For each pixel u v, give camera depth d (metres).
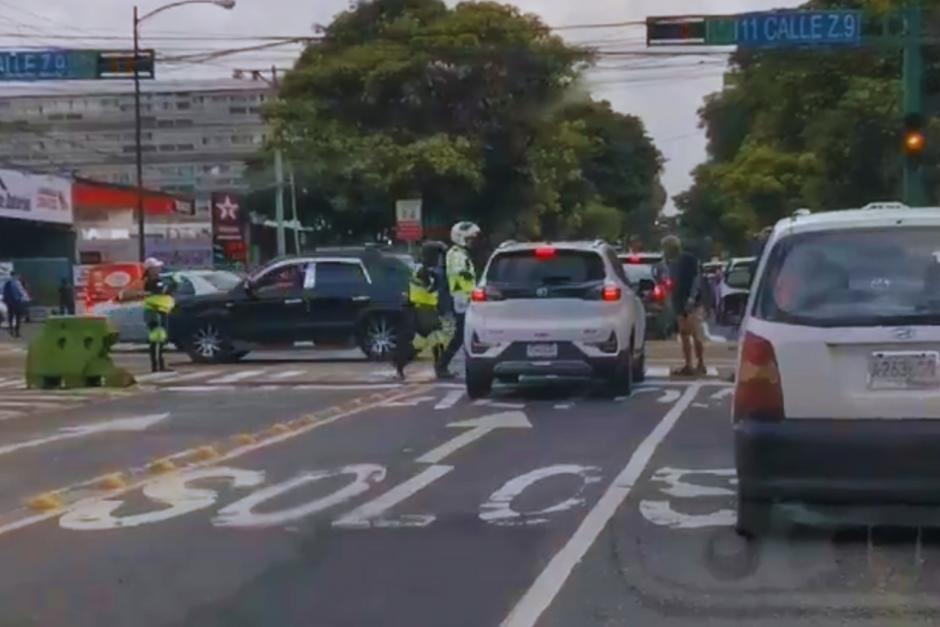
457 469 13.88
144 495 12.77
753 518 10.07
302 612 8.66
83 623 8.52
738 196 69.62
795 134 61.34
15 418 19.19
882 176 47.97
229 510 11.95
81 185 71.50
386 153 60.44
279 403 20.47
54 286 60.59
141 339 33.00
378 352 28.55
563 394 20.84
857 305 9.44
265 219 68.19
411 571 9.65
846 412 9.30
